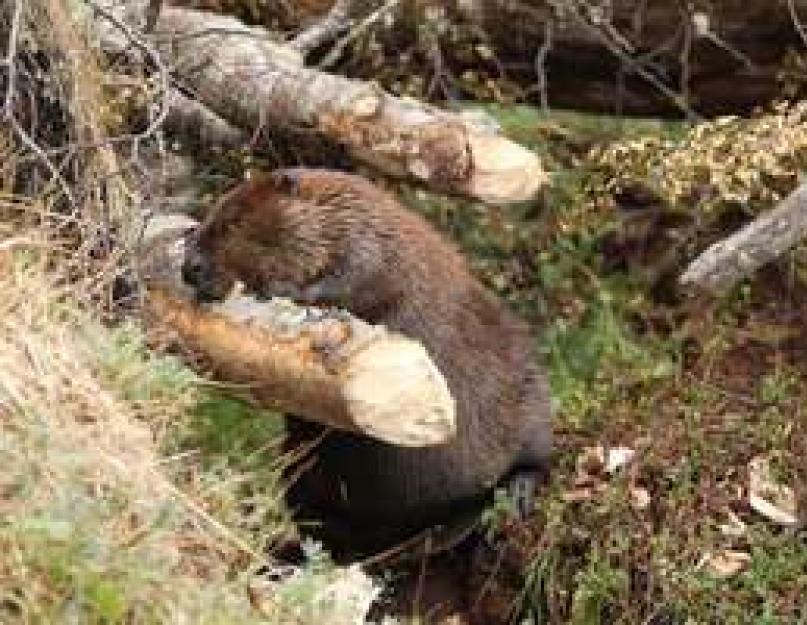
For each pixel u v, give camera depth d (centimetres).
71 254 808
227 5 1098
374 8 1061
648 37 1057
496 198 867
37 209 785
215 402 872
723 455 945
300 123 919
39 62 823
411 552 938
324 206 862
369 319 879
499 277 1126
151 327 822
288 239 857
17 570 575
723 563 879
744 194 986
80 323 742
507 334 928
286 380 776
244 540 693
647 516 910
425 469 901
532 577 900
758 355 1076
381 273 869
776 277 1130
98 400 689
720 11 1035
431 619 918
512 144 868
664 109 1112
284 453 862
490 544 934
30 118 829
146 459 676
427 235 894
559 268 1133
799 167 1032
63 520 593
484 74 1109
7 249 748
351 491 902
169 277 840
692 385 1016
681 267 1155
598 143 1152
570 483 943
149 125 866
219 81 962
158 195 934
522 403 929
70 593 579
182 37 958
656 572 876
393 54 1102
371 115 888
